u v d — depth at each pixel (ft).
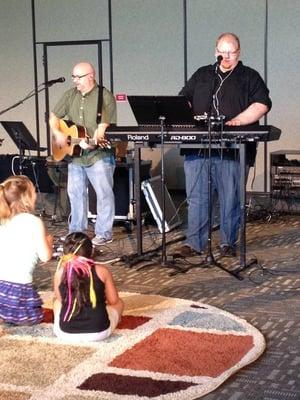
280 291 14.19
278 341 11.21
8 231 11.91
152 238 20.01
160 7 29.27
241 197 15.43
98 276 11.00
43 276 15.64
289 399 8.97
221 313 12.49
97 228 19.02
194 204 17.03
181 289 14.40
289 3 27.22
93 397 8.94
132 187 20.97
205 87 16.49
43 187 24.30
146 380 9.46
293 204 24.20
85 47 30.66
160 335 11.28
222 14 28.30
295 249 18.25
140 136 15.34
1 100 32.40
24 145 22.71
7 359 10.28
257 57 27.99
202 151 16.57
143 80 29.99
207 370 9.82
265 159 28.07
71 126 18.11
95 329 10.94
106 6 30.04
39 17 31.17
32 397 8.96
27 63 31.68
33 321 11.84
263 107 15.99
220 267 15.57
